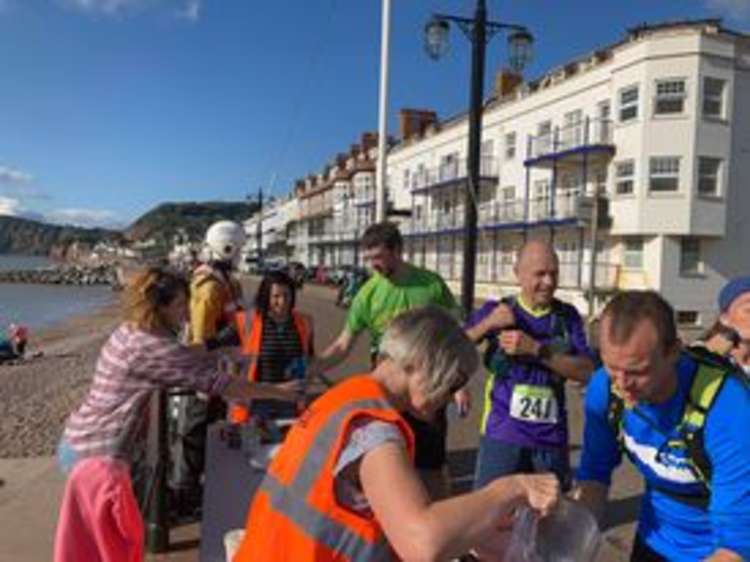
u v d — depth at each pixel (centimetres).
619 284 3412
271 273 574
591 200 1524
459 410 480
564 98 3953
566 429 441
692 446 245
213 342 586
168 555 526
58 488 690
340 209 8438
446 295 573
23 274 12362
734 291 400
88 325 4269
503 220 4378
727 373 247
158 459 523
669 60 3266
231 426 525
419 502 205
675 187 3259
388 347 238
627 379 242
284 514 225
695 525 257
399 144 6700
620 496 690
